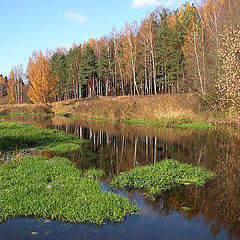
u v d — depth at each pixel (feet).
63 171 27.61
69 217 18.06
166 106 82.38
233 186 24.86
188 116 75.46
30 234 16.28
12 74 251.39
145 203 21.21
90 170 29.99
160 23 143.13
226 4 102.32
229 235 16.48
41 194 20.75
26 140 47.62
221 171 29.94
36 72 156.46
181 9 159.53
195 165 32.89
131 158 37.86
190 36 115.75
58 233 16.44
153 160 36.37
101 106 110.11
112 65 161.27
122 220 18.16
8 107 151.74
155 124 76.48
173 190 23.86
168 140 52.75
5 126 69.21
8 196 20.24
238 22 67.56
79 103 141.79
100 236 16.19
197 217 18.92
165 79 136.36
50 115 136.77
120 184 24.97
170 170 27.09
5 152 39.11
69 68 196.85
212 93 72.69
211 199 21.91
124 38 139.74
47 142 48.47
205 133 60.13
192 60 98.78
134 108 92.58
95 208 18.56
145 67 140.77
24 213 18.65
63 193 21.09
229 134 57.82
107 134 63.31
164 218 18.72
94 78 183.83
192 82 97.50
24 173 26.27
